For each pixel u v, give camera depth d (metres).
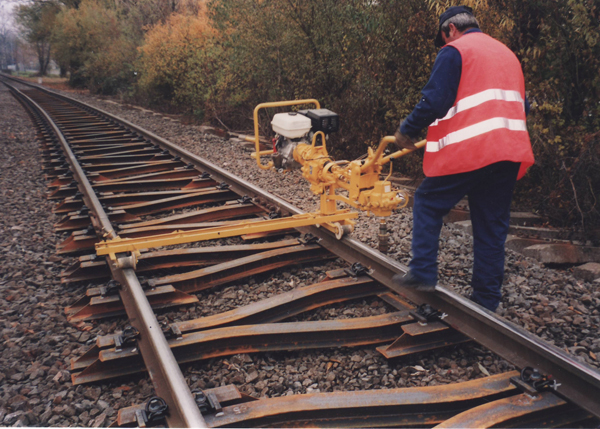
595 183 4.82
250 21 9.91
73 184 6.49
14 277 4.00
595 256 4.33
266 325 2.98
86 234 4.66
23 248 4.63
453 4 5.29
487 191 3.00
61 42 32.19
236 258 4.26
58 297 3.71
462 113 2.80
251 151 9.03
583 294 3.55
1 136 11.22
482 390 2.34
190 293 3.64
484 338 2.76
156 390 2.41
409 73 6.76
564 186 4.91
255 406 2.25
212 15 11.88
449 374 2.71
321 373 2.76
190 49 14.66
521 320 3.20
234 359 2.84
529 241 4.62
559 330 3.06
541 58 5.08
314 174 3.98
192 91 13.60
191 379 2.67
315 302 3.43
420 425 2.26
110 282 3.51
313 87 8.60
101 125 12.60
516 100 2.84
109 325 3.27
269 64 9.72
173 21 16.67
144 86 17.61
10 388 2.64
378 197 3.44
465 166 2.80
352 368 2.80
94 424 2.38
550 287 3.66
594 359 2.78
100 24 30.12
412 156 6.87
